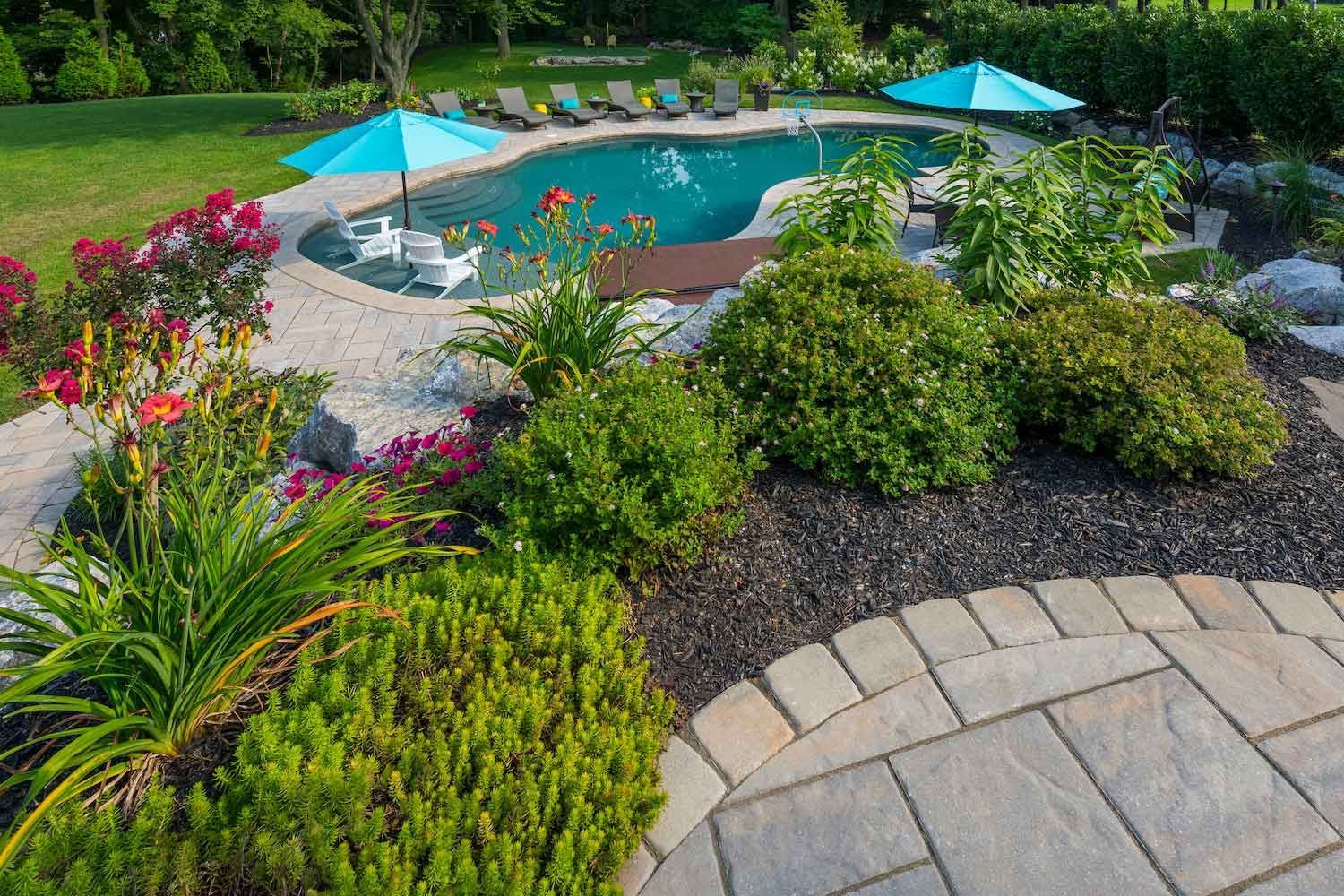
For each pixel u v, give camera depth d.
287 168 15.23
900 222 11.48
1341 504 4.18
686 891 2.63
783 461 4.64
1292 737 3.01
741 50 30.12
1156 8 14.34
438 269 9.94
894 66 21.50
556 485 3.86
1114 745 3.02
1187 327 5.05
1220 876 2.56
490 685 2.83
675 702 3.16
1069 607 3.65
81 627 2.65
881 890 2.59
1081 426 4.59
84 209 12.94
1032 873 2.61
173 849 2.22
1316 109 10.80
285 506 4.12
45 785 2.12
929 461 4.45
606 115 19.59
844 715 3.21
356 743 2.56
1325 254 8.12
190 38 25.86
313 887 2.20
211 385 3.37
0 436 7.16
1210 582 3.75
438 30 31.73
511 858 2.33
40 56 24.81
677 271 9.47
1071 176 7.20
